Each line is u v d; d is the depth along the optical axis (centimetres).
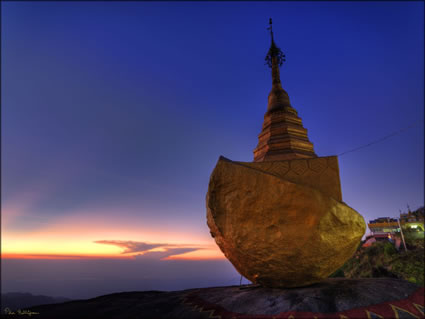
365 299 678
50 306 876
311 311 614
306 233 728
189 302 809
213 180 863
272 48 1316
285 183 746
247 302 713
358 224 773
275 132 1067
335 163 814
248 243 779
